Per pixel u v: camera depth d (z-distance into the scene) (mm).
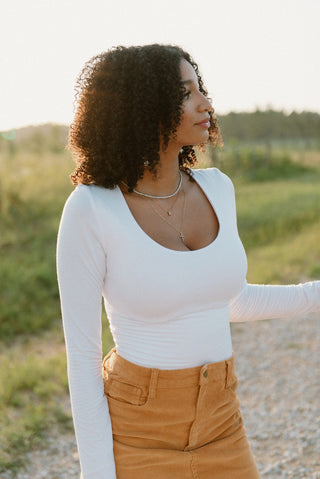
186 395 1479
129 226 1450
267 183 24922
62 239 1442
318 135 67812
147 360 1486
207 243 1580
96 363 1487
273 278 8023
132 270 1439
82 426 1453
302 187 21953
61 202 12742
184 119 1495
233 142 28406
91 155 1521
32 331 6559
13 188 12406
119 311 1512
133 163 1497
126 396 1482
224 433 1552
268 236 12078
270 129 67812
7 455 3566
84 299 1446
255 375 4895
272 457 3559
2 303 7234
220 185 1701
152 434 1476
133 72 1471
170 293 1445
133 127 1474
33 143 22234
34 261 8938
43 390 4449
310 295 1771
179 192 1610
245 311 1735
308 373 4844
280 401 4336
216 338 1546
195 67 1633
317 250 9758
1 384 4582
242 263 1577
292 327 6102
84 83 1547
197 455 1484
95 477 1438
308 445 3666
